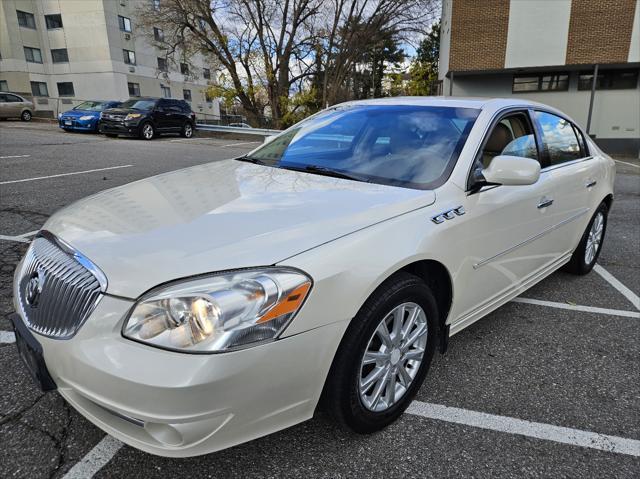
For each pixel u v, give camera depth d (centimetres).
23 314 198
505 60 1792
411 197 235
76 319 174
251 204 220
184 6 2408
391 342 217
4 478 188
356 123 321
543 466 206
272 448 210
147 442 167
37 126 1962
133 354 161
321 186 249
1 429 214
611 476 202
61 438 210
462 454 211
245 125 2786
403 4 2558
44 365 183
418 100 330
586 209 394
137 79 4106
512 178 247
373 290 197
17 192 648
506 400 251
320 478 195
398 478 197
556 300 382
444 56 2155
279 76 2745
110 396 163
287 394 179
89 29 3756
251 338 165
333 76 2841
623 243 553
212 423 164
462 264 247
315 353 181
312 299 178
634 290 405
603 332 329
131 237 189
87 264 179
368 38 2727
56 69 3903
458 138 276
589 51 1720
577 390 262
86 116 1728
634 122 1880
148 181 279
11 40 3606
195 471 196
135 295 166
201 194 238
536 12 1730
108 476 192
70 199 618
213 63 2691
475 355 296
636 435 227
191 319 161
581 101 1908
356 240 197
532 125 330
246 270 172
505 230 279
